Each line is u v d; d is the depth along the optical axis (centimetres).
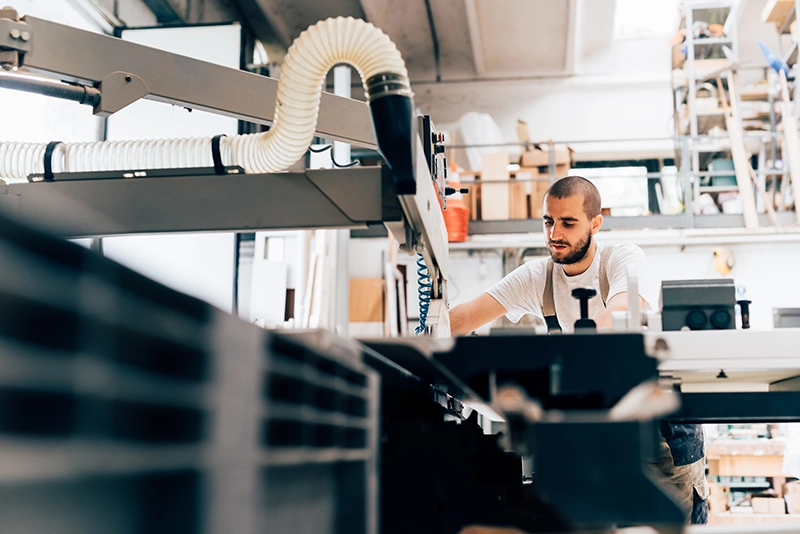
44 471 31
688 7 619
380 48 75
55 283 32
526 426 72
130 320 36
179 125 423
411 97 76
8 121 347
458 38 658
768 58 573
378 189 94
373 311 512
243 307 434
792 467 367
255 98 117
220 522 43
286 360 54
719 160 623
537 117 693
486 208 591
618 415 69
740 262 547
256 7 595
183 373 40
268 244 472
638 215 574
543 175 619
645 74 679
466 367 70
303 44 78
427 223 97
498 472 88
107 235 101
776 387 149
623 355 69
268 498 50
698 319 100
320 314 448
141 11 486
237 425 46
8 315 29
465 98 702
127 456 36
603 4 632
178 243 419
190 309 41
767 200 562
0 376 29
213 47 448
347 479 67
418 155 81
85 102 107
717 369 83
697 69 620
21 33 99
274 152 95
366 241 535
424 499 86
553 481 68
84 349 33
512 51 671
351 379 69
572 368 69
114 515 35
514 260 570
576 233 174
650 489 67
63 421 32
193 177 99
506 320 400
